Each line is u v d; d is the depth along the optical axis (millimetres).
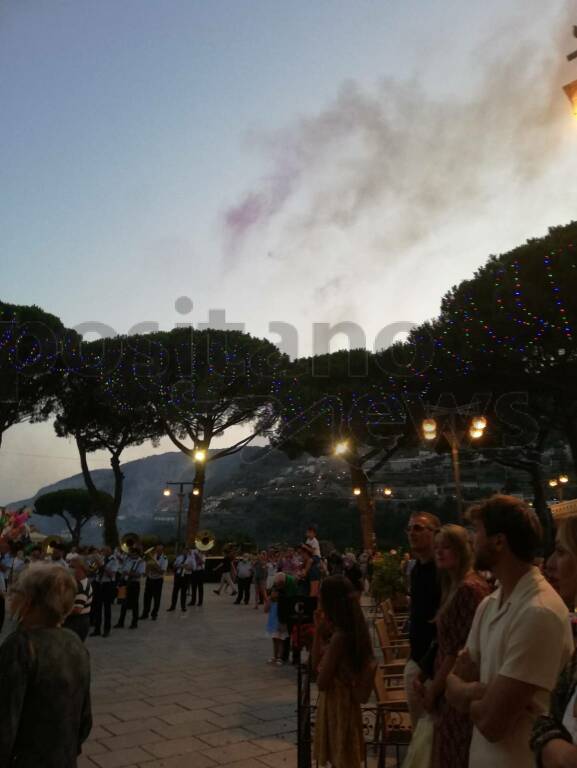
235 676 7395
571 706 1266
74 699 2115
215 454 27484
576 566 1712
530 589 1837
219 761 4371
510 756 1704
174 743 4781
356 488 27734
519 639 1720
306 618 7633
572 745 1197
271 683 6992
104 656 8812
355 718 3293
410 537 3311
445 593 2803
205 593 20797
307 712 3902
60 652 2129
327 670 3312
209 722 5367
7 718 1919
